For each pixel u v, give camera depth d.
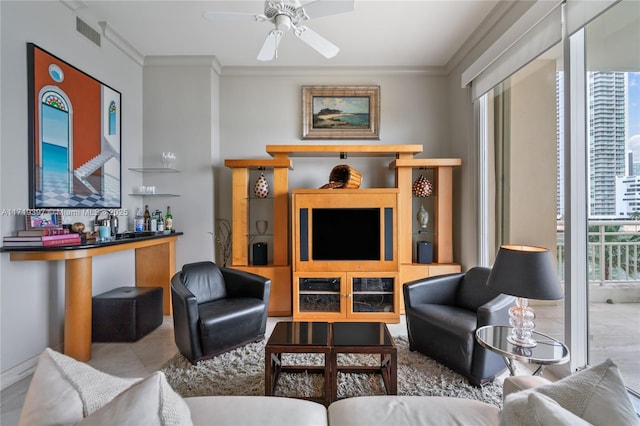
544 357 1.51
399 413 1.16
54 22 2.54
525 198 2.57
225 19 2.17
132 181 3.58
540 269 1.54
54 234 2.34
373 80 4.03
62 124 2.60
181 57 3.70
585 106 1.99
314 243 3.35
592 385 0.86
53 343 2.51
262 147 4.01
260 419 1.11
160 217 3.59
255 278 2.91
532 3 2.42
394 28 3.09
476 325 2.10
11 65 2.20
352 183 3.41
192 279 2.82
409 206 3.60
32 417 0.75
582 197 2.01
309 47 3.45
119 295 2.91
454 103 3.82
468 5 2.74
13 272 2.22
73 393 0.80
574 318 2.01
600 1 1.77
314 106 3.99
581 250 2.00
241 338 2.60
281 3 2.03
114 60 3.27
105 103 3.12
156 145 3.77
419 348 2.48
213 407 1.17
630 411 0.80
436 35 3.22
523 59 2.42
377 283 3.35
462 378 2.13
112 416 0.68
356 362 2.38
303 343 1.89
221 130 4.01
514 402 0.86
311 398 1.88
